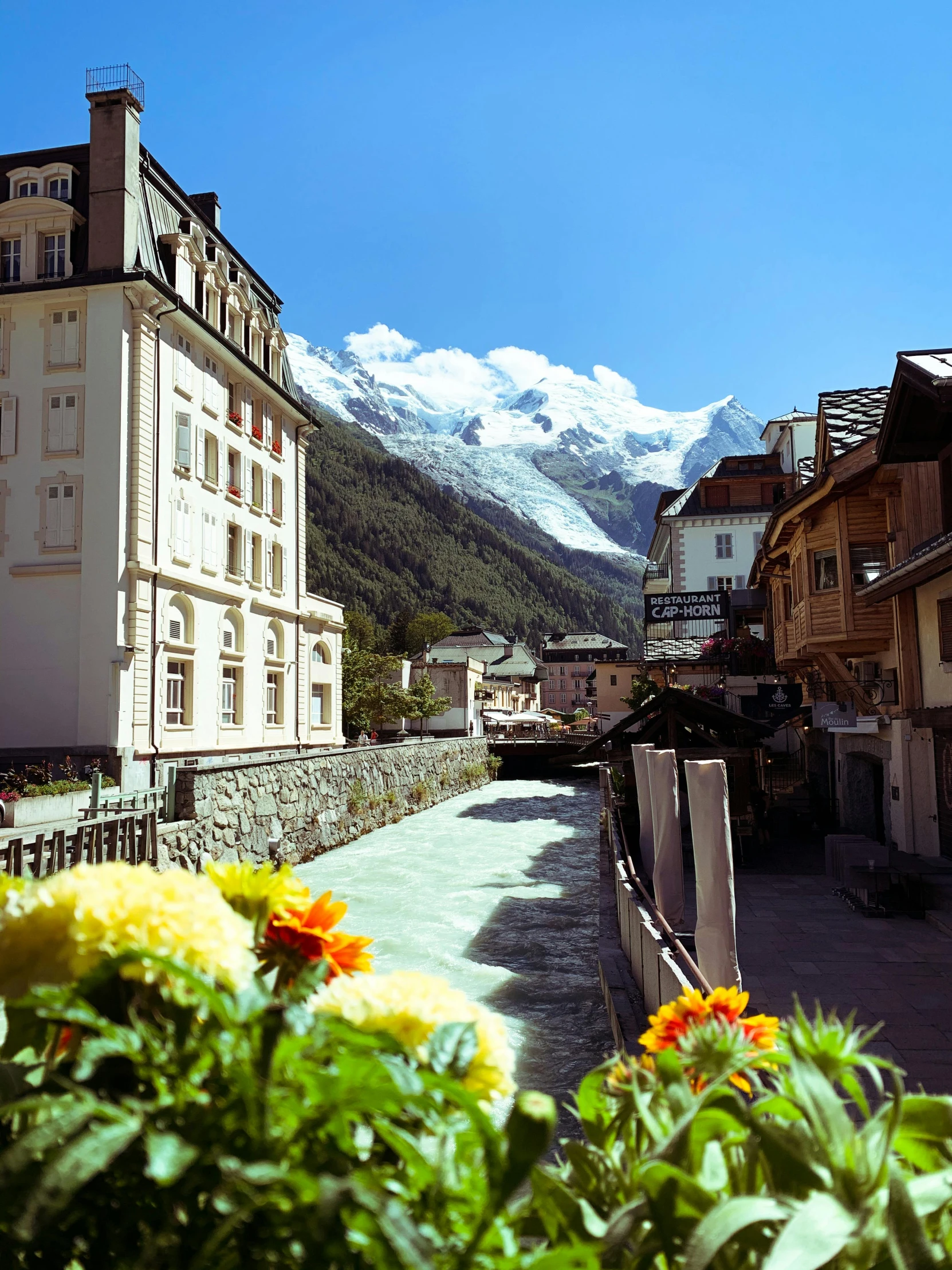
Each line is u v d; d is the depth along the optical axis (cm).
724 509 5266
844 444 1920
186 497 2805
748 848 2008
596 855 2320
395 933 1441
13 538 2530
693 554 5281
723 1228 93
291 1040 97
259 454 3416
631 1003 838
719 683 3525
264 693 3344
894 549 1803
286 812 2197
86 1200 93
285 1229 87
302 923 146
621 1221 105
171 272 2798
